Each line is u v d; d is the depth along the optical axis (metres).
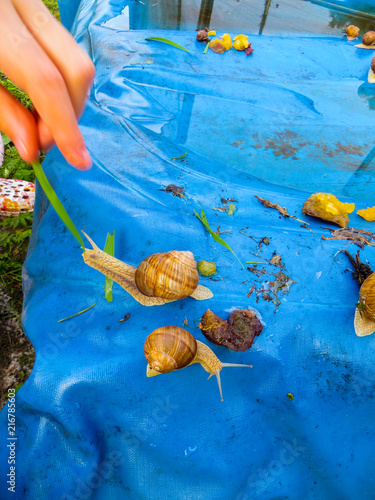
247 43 0.49
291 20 0.58
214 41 0.49
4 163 0.47
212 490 0.22
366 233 0.29
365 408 0.22
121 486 0.22
